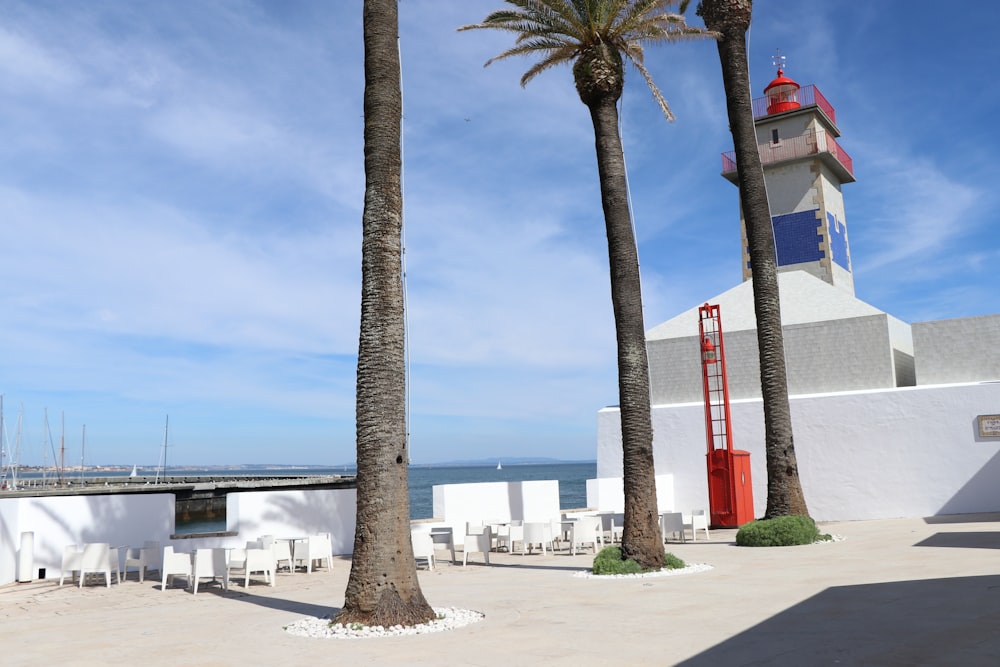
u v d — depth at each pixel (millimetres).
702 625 9031
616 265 15555
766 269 20578
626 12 16297
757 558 15938
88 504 18391
